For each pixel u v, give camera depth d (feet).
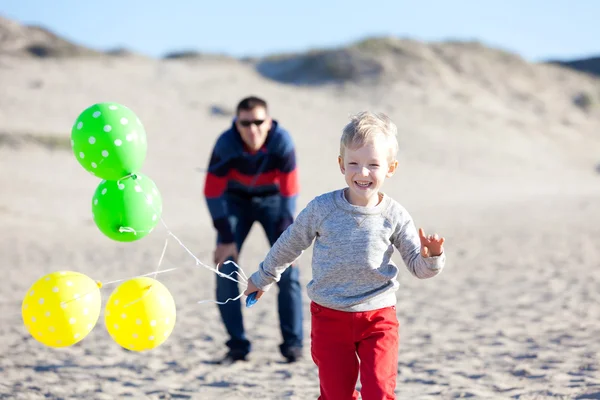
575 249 36.73
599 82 223.92
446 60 204.44
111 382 15.55
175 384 15.34
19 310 24.40
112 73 155.33
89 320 10.43
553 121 177.47
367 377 9.57
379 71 181.27
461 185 102.68
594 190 101.60
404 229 10.07
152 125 119.34
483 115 163.84
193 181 87.92
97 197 11.19
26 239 47.91
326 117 144.36
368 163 9.84
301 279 30.09
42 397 14.40
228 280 16.81
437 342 18.74
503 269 31.40
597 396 13.01
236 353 17.06
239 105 15.89
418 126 146.61
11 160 86.63
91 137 10.73
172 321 11.11
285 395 14.32
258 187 16.62
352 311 9.96
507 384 14.47
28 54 169.17
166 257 38.47
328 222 10.03
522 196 87.97
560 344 17.65
